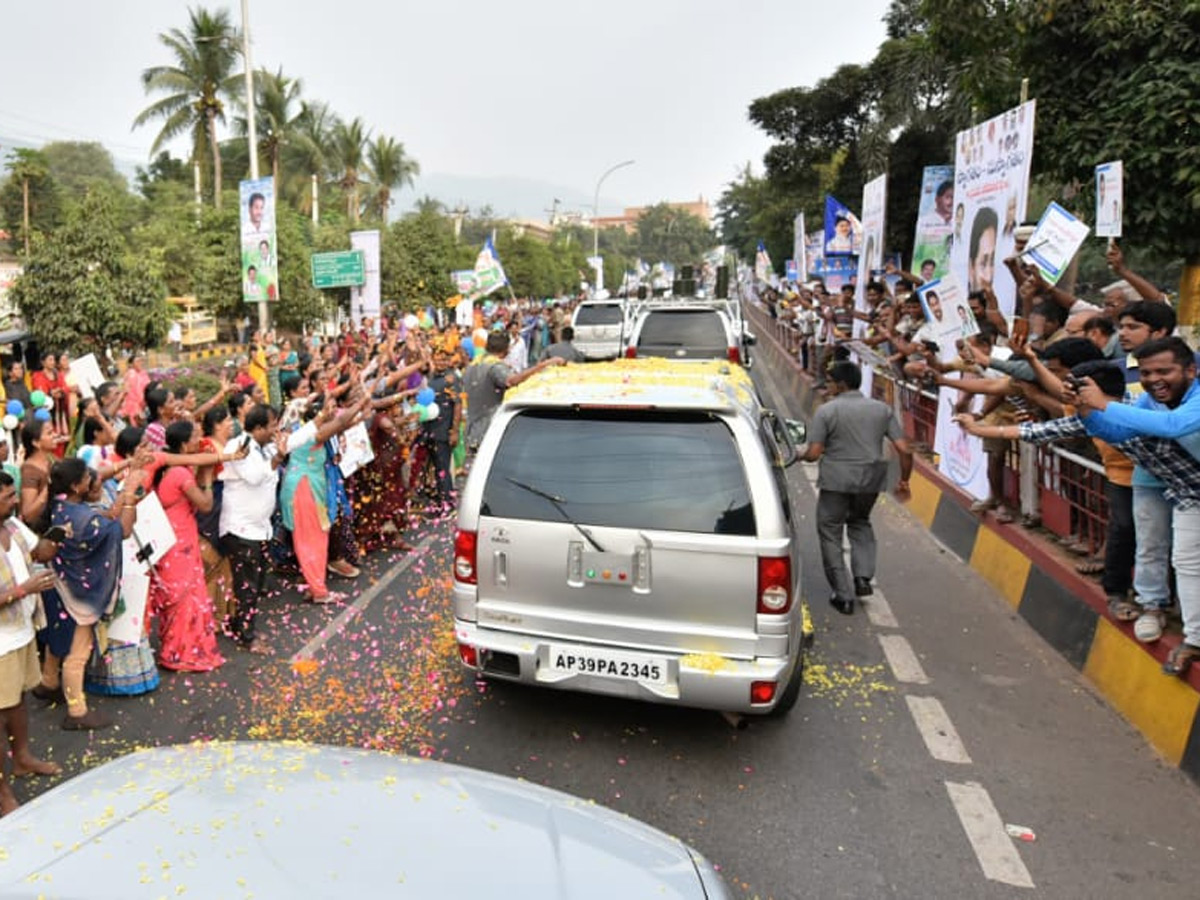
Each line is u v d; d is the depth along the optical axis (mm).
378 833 1905
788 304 20391
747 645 3400
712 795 3381
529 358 19625
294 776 2146
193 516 4625
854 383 5328
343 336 14242
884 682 4371
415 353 9062
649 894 1812
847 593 5355
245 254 17031
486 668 3736
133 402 10359
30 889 1645
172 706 4156
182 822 1887
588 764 3609
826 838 3098
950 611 5402
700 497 3490
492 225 75938
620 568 3506
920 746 3748
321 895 1667
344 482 6215
